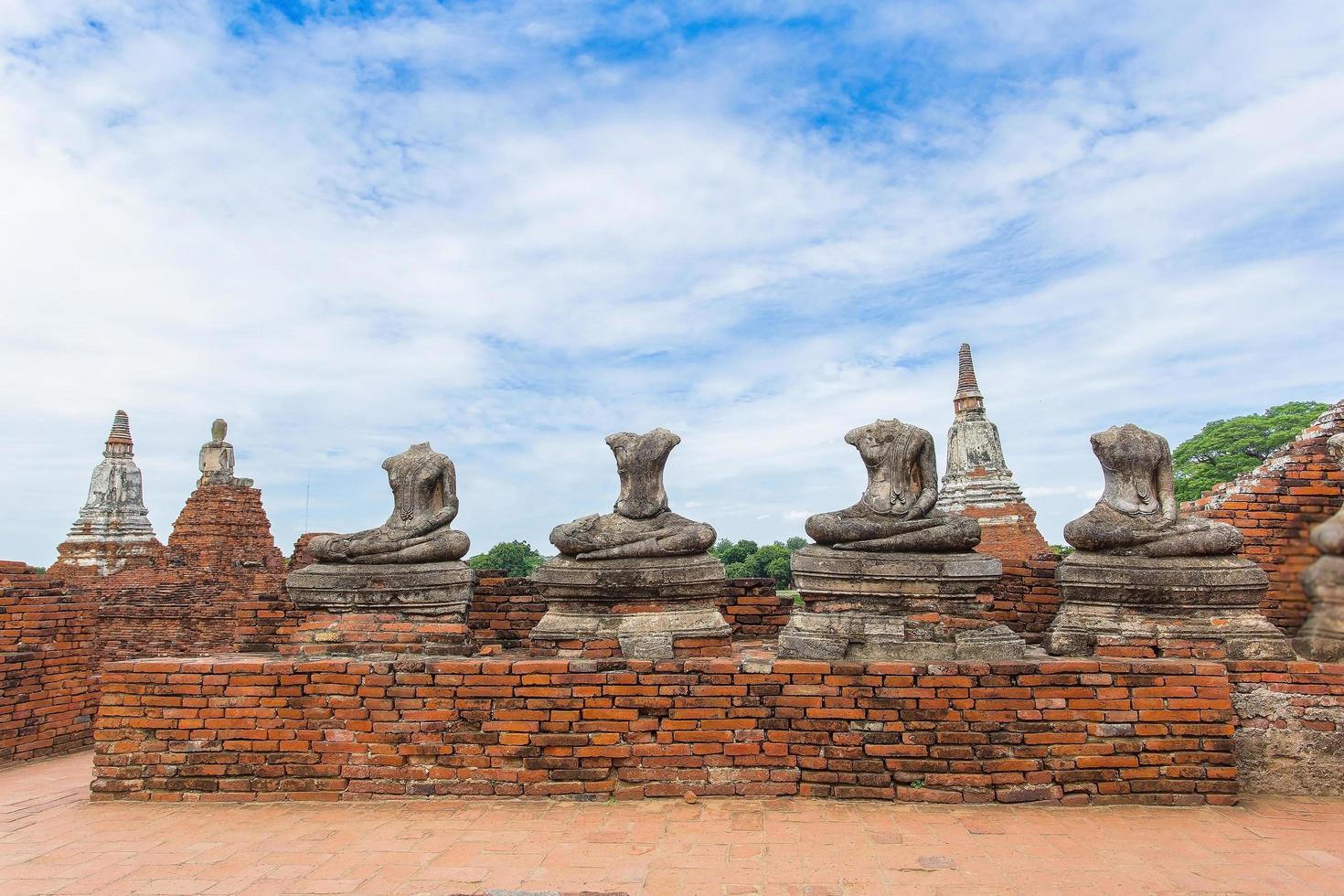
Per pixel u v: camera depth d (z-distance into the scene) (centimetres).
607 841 724
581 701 856
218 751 869
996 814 786
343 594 960
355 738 864
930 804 813
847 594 900
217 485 2212
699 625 927
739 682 850
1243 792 852
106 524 2586
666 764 843
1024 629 1074
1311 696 862
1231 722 826
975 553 907
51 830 778
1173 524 934
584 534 952
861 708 839
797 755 838
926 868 659
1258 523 1018
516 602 1099
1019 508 2183
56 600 1235
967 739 825
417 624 955
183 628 1814
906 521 923
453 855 699
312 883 646
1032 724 827
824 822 763
